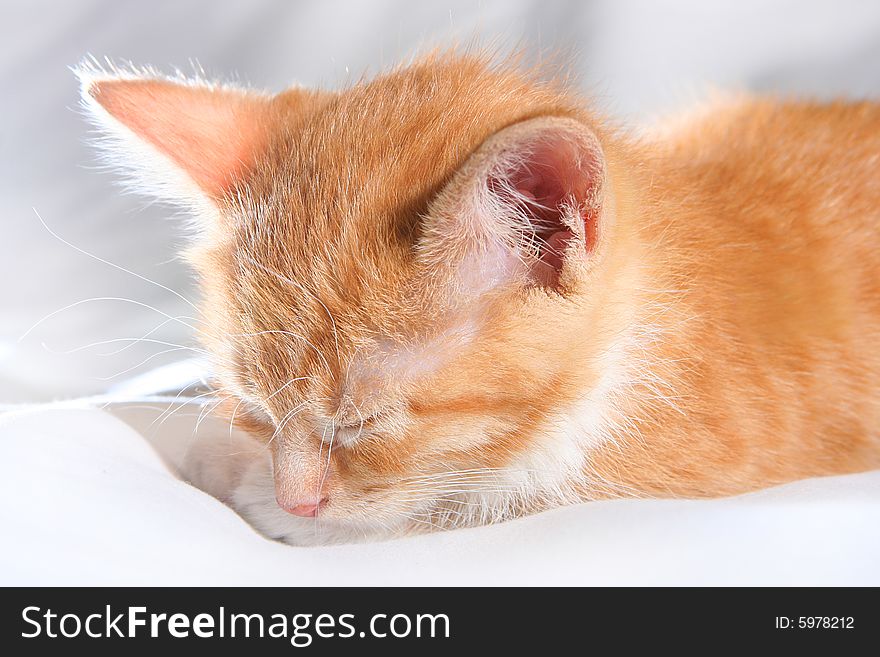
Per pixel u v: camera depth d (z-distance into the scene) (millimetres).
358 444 373
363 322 366
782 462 404
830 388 414
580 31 725
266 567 351
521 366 371
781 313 412
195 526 360
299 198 381
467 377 369
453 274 363
